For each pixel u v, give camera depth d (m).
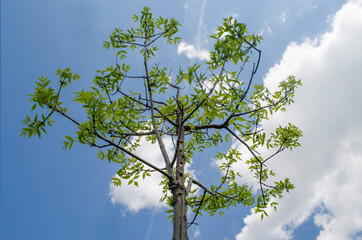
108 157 3.36
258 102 4.50
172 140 3.91
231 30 3.15
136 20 4.83
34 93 2.66
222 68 3.13
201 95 2.94
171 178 3.11
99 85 3.44
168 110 4.31
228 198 5.03
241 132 3.38
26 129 2.62
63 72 2.89
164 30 4.91
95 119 2.62
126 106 3.60
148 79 3.75
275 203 3.79
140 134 3.52
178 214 2.78
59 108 2.78
